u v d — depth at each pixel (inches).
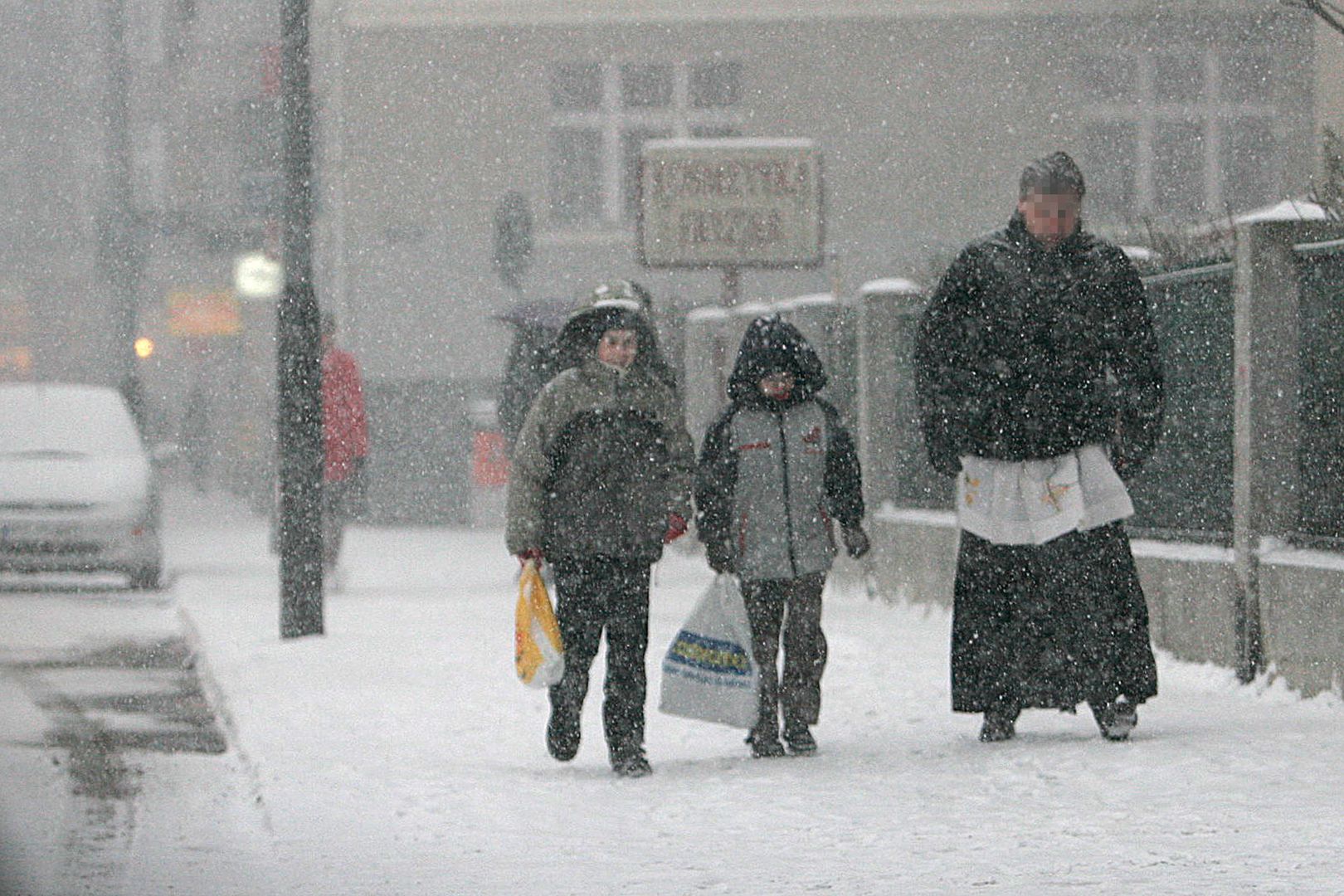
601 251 4047.7
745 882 898.1
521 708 1517.0
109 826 1072.8
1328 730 1266.0
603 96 4109.3
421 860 960.9
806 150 2464.3
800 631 1331.2
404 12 3998.5
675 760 1334.9
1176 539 1707.7
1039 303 1289.4
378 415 3919.8
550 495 1272.1
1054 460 1295.5
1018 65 4111.7
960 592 1309.1
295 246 2009.1
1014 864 915.4
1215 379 1636.3
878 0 4104.3
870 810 1074.7
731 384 1348.4
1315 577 1455.5
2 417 2797.7
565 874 923.4
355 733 1396.4
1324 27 2819.9
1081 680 1283.2
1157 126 4124.0
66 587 2652.6
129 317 4805.6
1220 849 925.2
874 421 2340.1
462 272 3978.8
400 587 2568.9
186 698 1612.9
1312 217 1539.1
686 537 3115.2
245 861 970.7
